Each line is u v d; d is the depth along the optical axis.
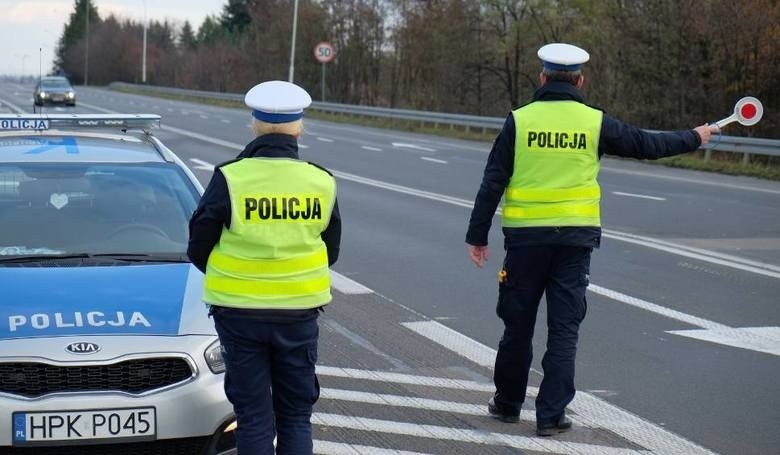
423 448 5.74
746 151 24.83
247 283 4.37
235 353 4.42
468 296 9.98
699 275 11.19
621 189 20.33
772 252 12.80
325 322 8.82
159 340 4.79
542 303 9.59
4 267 5.45
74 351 4.67
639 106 33.72
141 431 4.67
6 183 6.19
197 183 6.56
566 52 5.96
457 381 7.10
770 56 31.05
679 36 32.72
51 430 4.59
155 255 5.76
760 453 5.74
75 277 5.30
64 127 7.37
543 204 5.87
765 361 7.73
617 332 8.58
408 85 56.62
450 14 49.03
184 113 49.75
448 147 31.64
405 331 8.53
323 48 51.31
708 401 6.70
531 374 7.37
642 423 6.23
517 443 5.85
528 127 5.87
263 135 4.46
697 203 18.12
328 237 4.57
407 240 13.36
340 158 26.69
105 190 6.24
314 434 5.95
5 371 4.63
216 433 4.81
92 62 109.75
